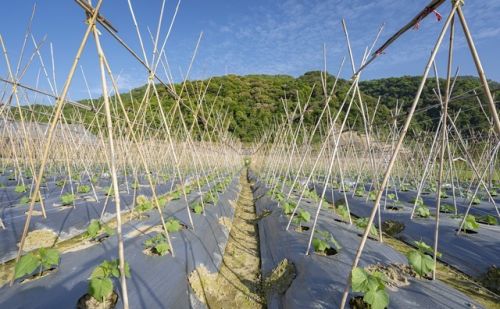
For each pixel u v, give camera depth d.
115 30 3.89
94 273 3.73
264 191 16.02
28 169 14.95
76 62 3.24
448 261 6.48
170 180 17.86
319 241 5.53
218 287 5.69
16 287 3.87
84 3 3.01
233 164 31.56
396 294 4.02
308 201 12.22
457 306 3.80
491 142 11.22
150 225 7.35
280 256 6.46
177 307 4.31
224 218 10.52
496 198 12.70
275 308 4.81
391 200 12.40
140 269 4.75
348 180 20.73
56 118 3.42
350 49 5.85
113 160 3.09
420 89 2.76
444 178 18.23
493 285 5.36
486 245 6.37
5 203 9.41
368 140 8.90
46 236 6.52
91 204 9.36
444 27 2.64
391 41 3.50
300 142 22.45
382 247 6.04
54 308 3.52
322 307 3.95
